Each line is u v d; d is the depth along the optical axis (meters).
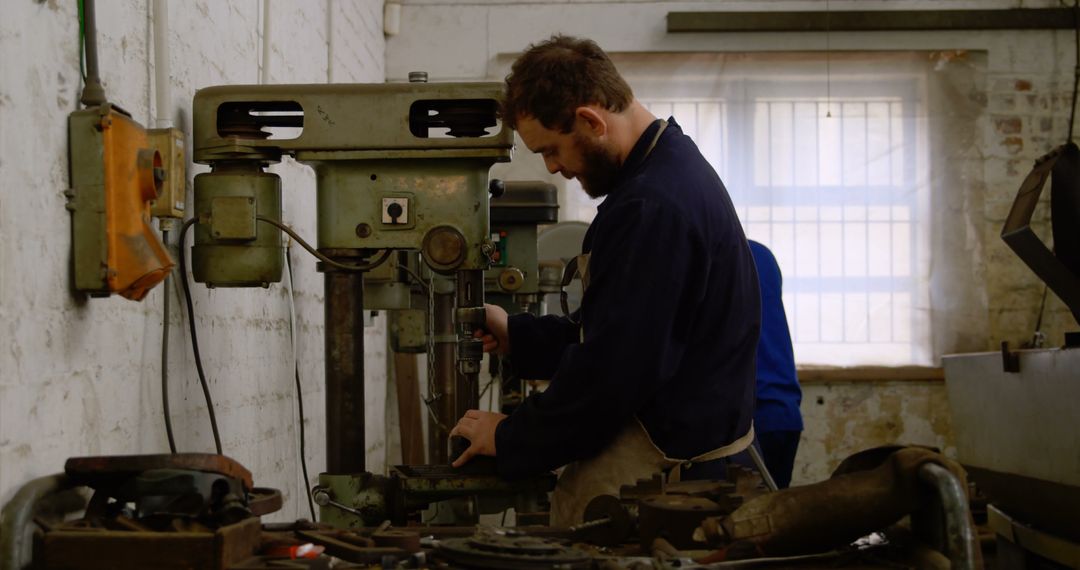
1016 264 5.03
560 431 1.75
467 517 2.57
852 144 5.06
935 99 5.05
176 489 1.32
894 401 4.99
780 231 5.06
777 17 4.99
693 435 1.80
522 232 3.31
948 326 5.03
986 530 2.36
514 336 2.15
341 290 2.01
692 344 1.81
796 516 1.31
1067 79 5.04
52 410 1.52
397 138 1.97
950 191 5.05
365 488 1.94
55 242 1.52
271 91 1.98
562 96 1.83
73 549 1.21
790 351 3.21
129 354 1.82
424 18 5.11
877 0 5.04
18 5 1.42
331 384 2.01
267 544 1.32
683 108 5.08
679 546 1.40
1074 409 2.09
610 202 1.81
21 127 1.43
